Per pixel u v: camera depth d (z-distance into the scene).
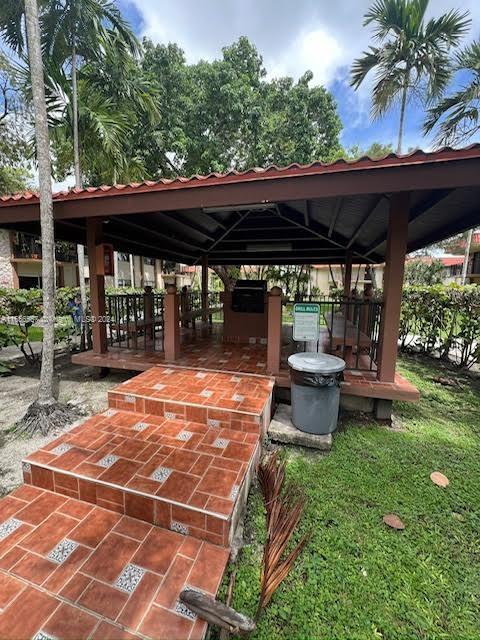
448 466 2.55
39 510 1.89
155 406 2.99
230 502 1.78
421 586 1.56
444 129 8.27
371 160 2.52
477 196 3.10
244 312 5.60
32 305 5.61
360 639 1.34
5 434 3.06
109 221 4.69
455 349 6.36
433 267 19.94
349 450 2.77
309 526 1.91
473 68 7.57
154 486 1.89
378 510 2.04
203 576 1.49
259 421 2.66
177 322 4.36
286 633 1.36
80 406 3.66
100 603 1.34
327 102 10.85
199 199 3.06
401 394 3.18
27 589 1.39
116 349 4.94
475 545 1.80
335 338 4.11
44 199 3.19
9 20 5.09
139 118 9.05
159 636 1.24
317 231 6.30
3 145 10.59
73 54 6.04
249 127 10.34
